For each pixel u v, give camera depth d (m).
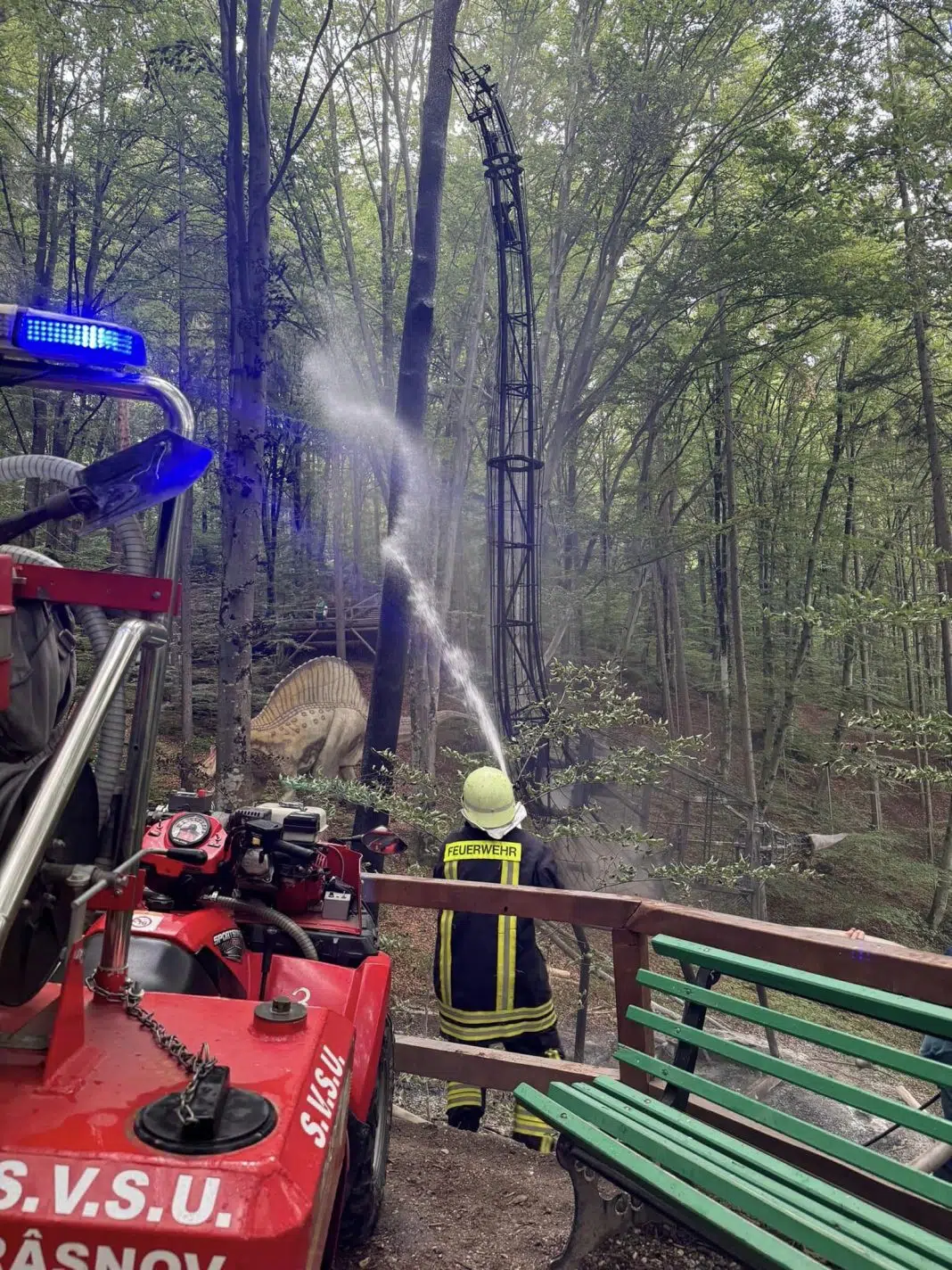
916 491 21.11
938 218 13.58
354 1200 2.66
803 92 13.04
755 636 23.34
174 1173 1.33
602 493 19.84
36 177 14.67
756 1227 1.93
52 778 1.44
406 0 13.98
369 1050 2.65
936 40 13.05
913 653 24.75
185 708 13.86
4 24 12.34
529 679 10.27
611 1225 2.42
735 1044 2.52
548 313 13.80
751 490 22.23
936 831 21.20
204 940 2.61
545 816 8.12
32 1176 1.31
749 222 13.70
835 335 20.95
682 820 14.11
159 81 12.10
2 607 1.43
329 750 12.34
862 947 2.47
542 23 13.80
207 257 15.39
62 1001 1.52
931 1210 2.54
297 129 13.45
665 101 12.50
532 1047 4.20
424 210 8.26
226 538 8.52
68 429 14.70
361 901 3.47
